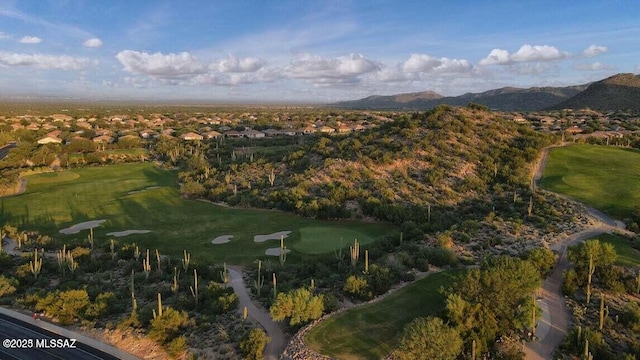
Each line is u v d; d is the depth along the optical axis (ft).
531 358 91.09
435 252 140.56
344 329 104.94
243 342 103.24
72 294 127.44
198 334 112.37
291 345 102.32
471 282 104.42
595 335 91.40
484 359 91.81
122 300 133.18
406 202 216.13
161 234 196.34
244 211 227.81
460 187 228.02
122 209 237.25
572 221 172.24
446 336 89.61
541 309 103.81
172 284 142.72
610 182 217.97
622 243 146.92
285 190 242.37
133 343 111.14
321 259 154.71
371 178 242.78
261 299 130.41
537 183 229.45
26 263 160.97
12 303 134.72
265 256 164.04
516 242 154.30
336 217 207.62
